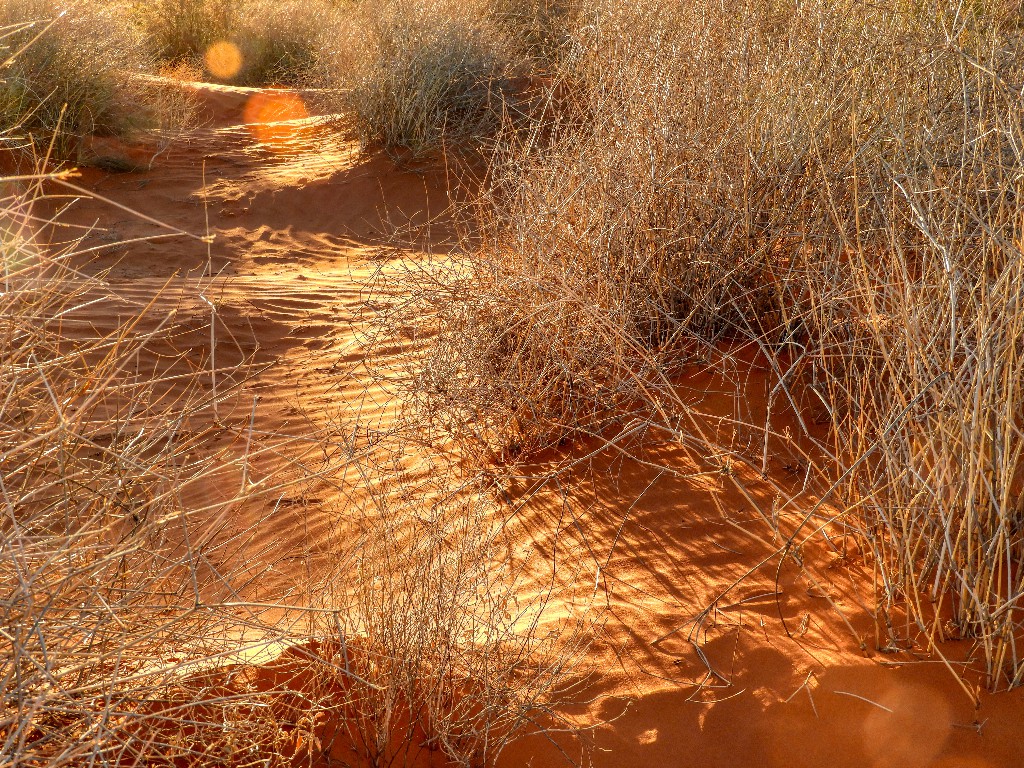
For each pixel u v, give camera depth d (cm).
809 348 379
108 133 973
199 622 221
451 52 1008
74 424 206
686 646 253
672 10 487
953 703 217
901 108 360
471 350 409
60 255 217
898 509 258
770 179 407
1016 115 288
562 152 459
